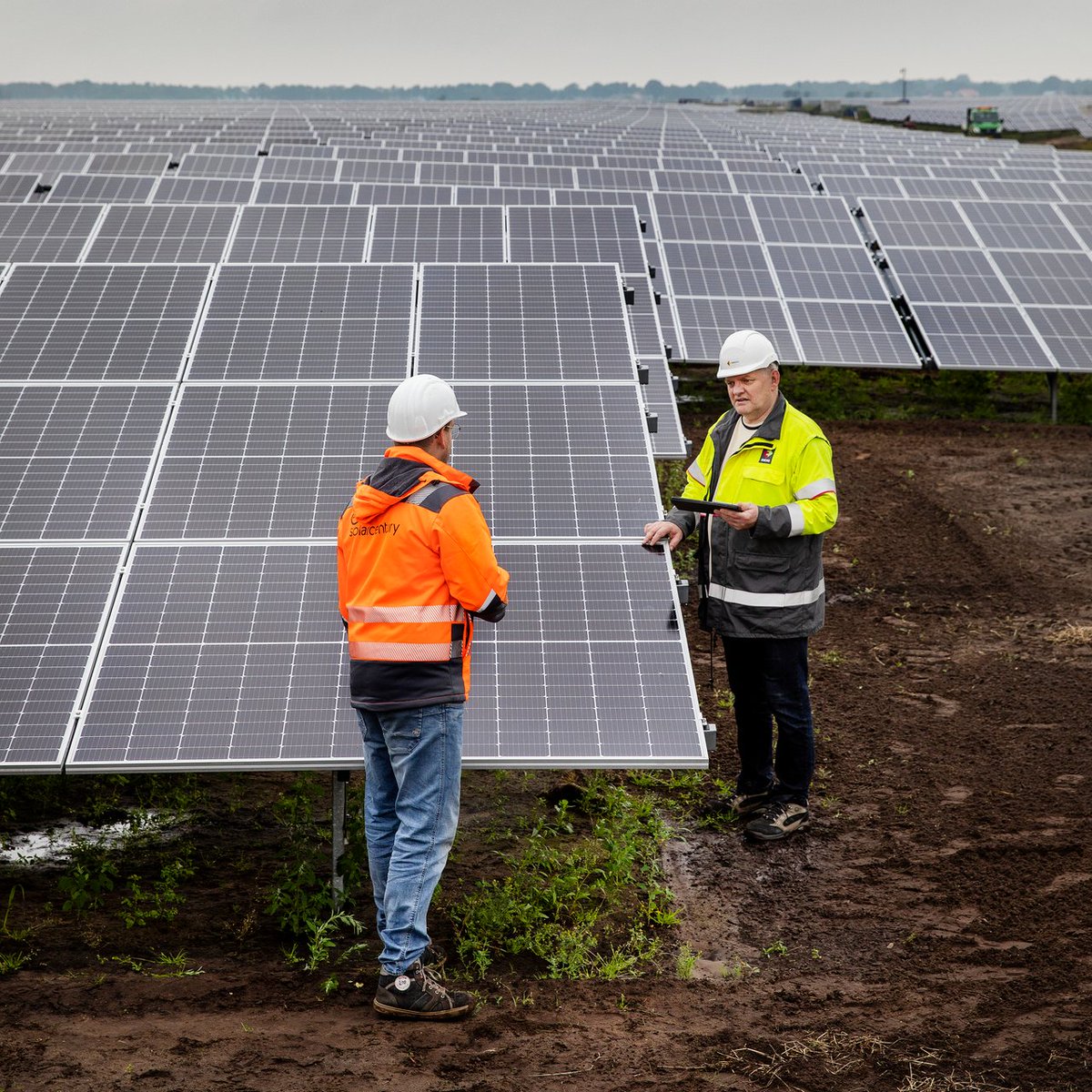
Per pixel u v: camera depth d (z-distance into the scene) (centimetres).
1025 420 1809
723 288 1803
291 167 2802
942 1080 436
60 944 527
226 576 601
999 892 597
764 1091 429
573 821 685
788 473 633
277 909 539
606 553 625
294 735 532
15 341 759
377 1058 439
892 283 1873
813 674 912
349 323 791
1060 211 2091
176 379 732
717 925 573
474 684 555
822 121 9025
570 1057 447
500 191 2136
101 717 536
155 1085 414
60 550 611
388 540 466
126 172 2875
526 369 752
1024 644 977
